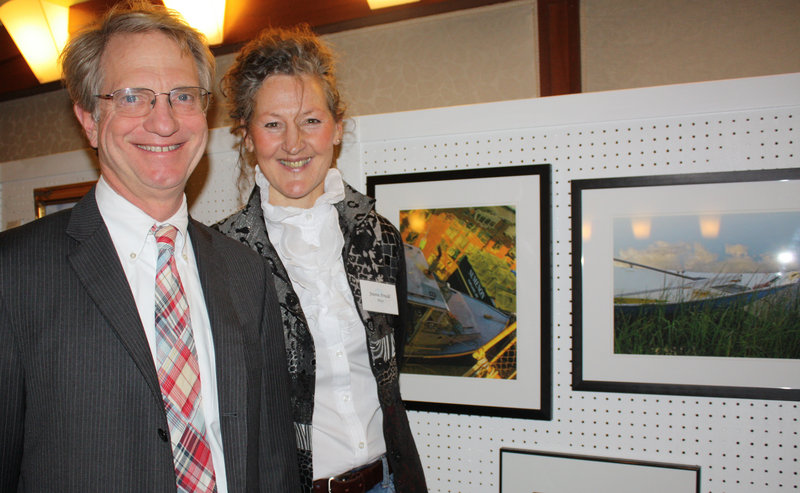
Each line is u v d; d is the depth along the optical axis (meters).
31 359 0.75
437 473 1.48
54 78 2.82
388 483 1.21
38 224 0.85
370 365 1.21
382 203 1.51
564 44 2.10
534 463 1.38
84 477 0.74
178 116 0.85
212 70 0.99
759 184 1.23
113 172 0.86
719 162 1.27
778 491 1.24
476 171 1.42
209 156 1.67
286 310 1.14
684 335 1.28
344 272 1.22
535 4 2.13
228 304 0.96
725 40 1.93
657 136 1.31
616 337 1.32
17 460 0.76
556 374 1.38
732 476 1.26
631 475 1.31
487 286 1.42
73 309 0.78
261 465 0.99
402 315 1.38
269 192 1.23
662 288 1.29
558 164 1.38
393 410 1.21
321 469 1.13
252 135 1.16
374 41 2.37
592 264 1.33
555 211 1.38
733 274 1.24
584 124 1.35
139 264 0.87
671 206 1.28
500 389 1.40
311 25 2.37
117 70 0.82
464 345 1.44
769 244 1.22
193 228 1.01
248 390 0.93
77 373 0.75
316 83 1.14
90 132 0.88
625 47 2.04
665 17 1.99
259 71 1.11
